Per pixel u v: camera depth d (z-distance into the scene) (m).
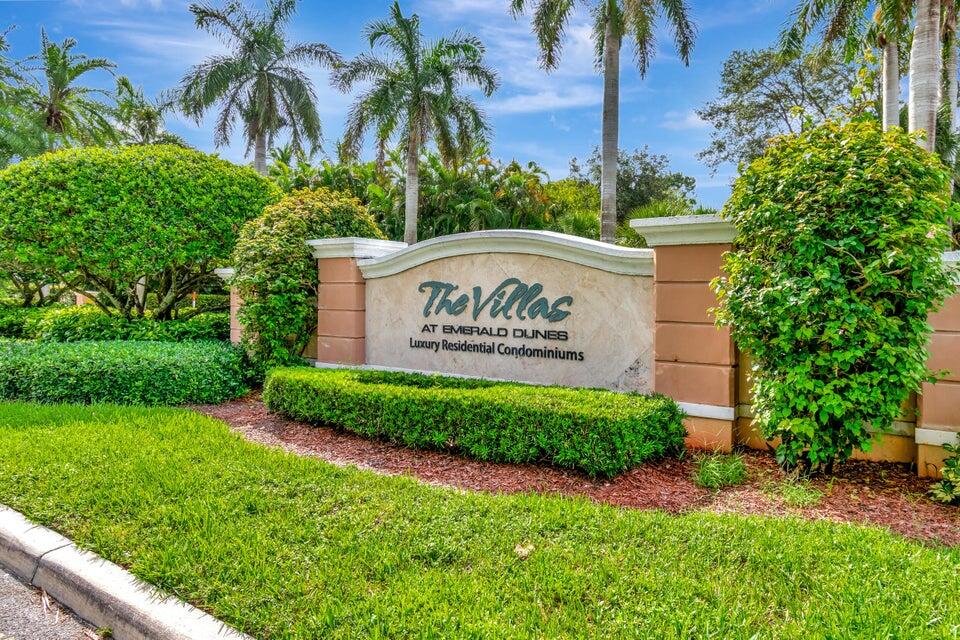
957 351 4.56
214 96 22.52
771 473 4.91
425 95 18.81
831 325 4.17
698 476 4.79
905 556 3.23
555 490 4.61
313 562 3.23
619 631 2.59
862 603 2.75
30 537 3.62
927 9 12.09
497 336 7.27
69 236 9.73
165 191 10.37
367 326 8.70
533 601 2.85
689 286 5.66
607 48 16.11
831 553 3.27
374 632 2.58
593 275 6.50
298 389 6.83
